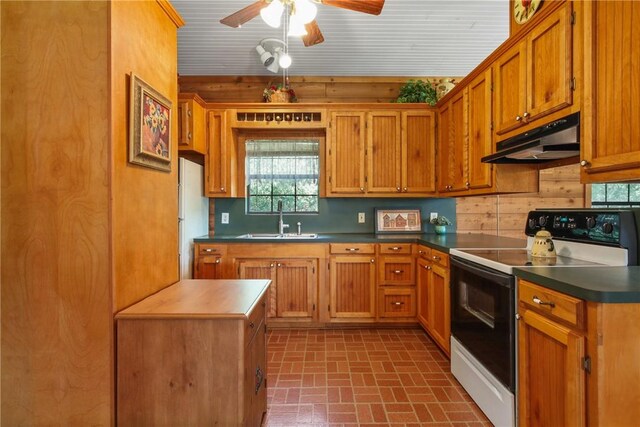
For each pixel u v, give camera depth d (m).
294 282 3.22
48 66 1.22
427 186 3.47
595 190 3.57
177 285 1.72
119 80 1.28
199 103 3.34
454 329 2.30
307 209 3.80
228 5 2.62
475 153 2.70
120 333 1.24
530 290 1.47
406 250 3.20
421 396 2.08
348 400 2.04
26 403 1.23
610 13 1.40
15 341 1.24
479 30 2.98
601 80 1.45
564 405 1.26
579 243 1.83
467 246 2.50
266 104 3.44
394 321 3.22
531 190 2.49
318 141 3.77
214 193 3.47
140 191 1.45
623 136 1.34
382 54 3.38
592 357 1.13
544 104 1.83
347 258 3.21
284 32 2.98
